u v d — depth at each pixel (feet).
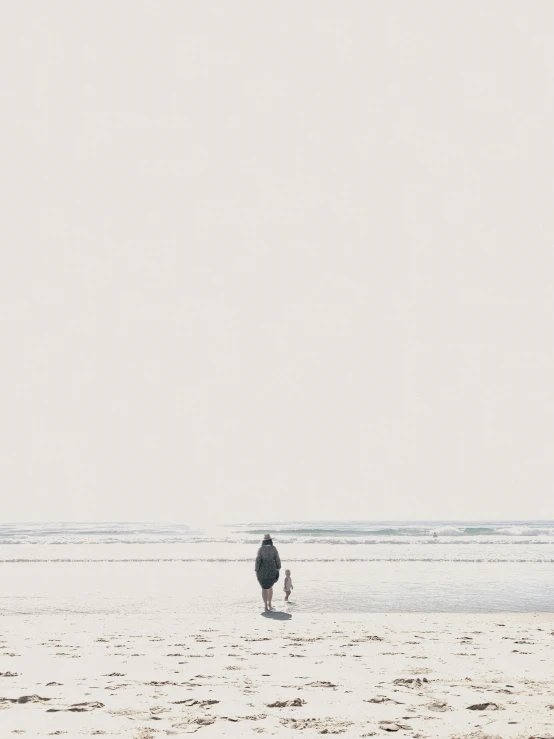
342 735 15.93
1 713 18.11
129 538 165.07
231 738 15.61
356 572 78.48
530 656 29.19
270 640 34.04
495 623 41.93
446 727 16.79
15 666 26.13
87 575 76.33
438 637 35.45
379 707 19.07
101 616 45.42
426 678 23.86
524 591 60.85
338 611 48.62
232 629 38.60
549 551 114.21
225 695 20.59
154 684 22.39
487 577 72.90
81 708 18.70
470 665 26.76
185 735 15.87
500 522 320.70
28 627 39.63
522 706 19.29
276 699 20.08
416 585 65.51
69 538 166.71
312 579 71.15
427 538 151.53
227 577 74.02
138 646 31.81
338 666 26.32
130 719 17.46
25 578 73.15
